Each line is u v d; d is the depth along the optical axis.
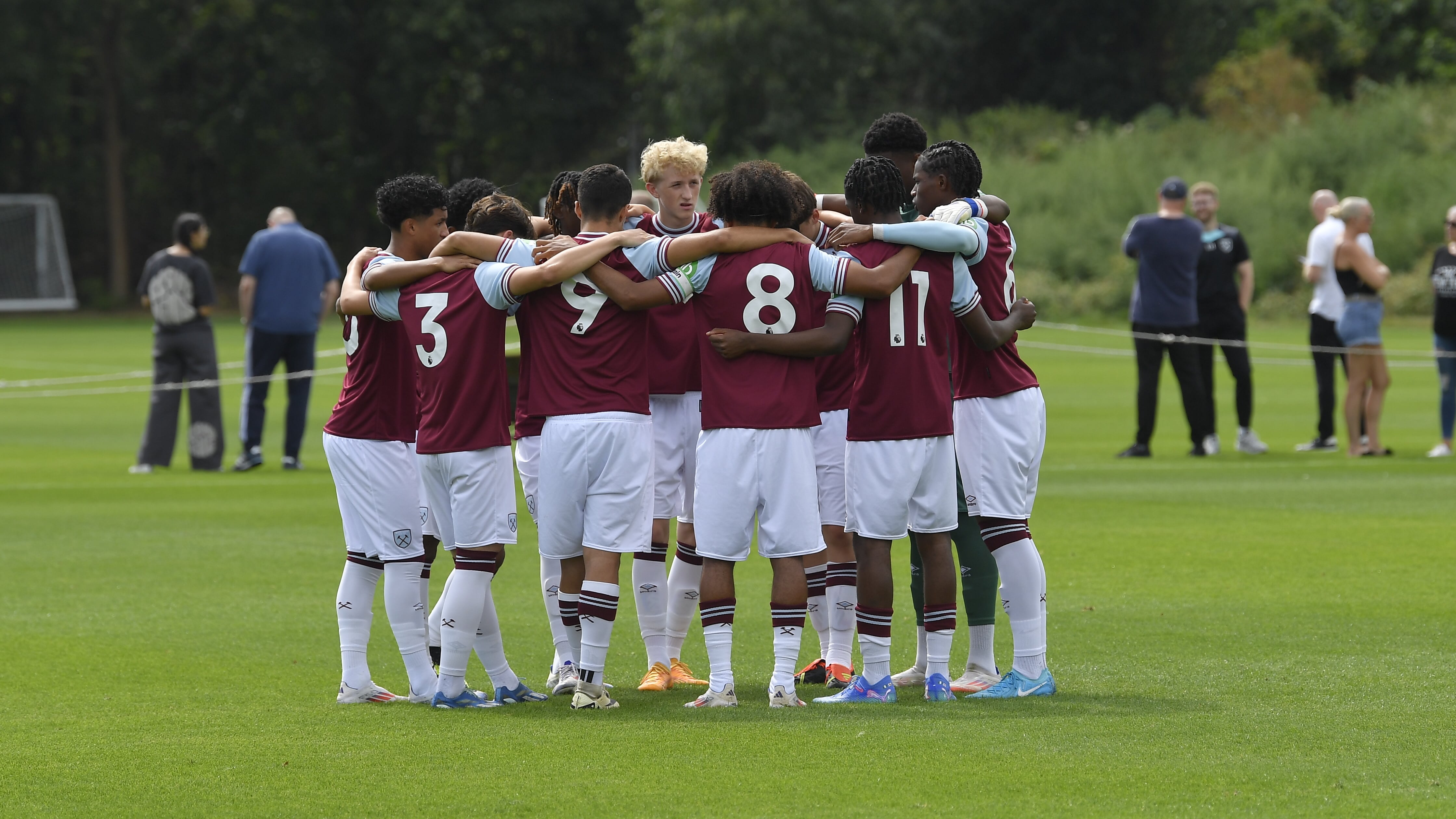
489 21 193.12
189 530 35.84
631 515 19.48
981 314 19.59
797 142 179.38
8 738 17.98
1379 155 144.50
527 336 21.34
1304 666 21.34
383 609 27.62
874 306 19.25
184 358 48.84
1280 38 176.50
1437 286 46.53
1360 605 25.77
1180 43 196.38
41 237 170.12
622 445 19.30
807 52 179.88
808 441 19.36
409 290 19.58
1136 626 24.34
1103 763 16.23
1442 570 28.81
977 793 15.20
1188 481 42.38
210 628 25.30
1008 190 155.50
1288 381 77.88
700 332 19.34
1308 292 125.50
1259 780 15.51
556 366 19.45
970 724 18.19
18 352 109.88
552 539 19.84
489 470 19.53
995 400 20.22
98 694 20.69
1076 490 40.66
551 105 199.25
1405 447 50.31
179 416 49.34
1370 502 37.66
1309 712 18.53
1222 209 138.12
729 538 19.30
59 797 15.42
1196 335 48.62
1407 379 76.75
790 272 18.97
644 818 14.53
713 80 178.38
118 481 45.84
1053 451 50.78
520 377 22.41
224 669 22.38
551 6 192.75
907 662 23.08
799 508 19.20
